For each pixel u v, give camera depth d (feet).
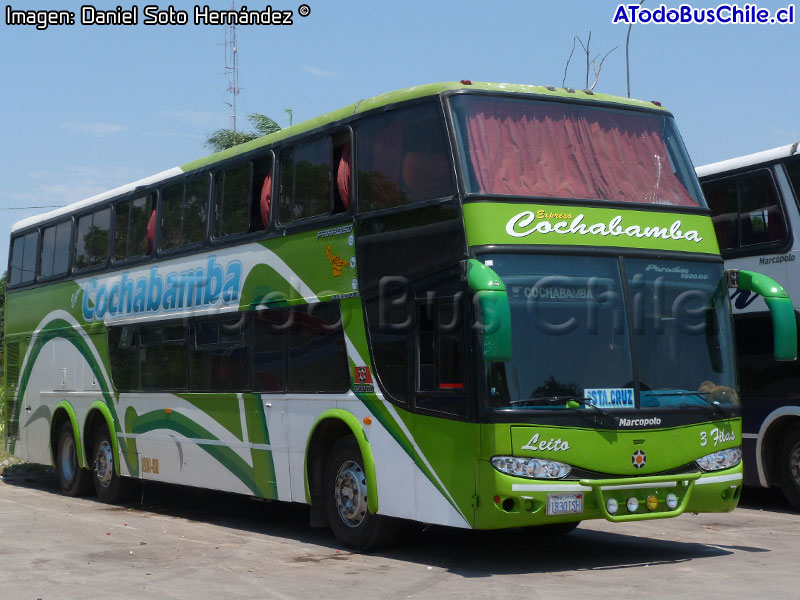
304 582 29.94
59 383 57.31
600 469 30.22
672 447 31.40
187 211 46.47
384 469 33.63
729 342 33.58
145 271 49.39
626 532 39.70
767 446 46.26
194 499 54.13
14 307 63.72
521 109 32.96
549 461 29.68
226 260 43.06
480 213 30.71
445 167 31.78
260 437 40.27
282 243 39.40
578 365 30.63
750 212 47.11
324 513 37.45
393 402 33.22
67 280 57.00
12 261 64.49
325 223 37.01
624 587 28.17
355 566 32.58
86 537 39.83
